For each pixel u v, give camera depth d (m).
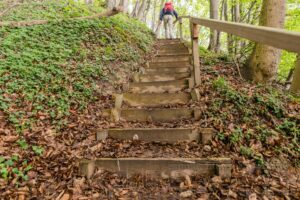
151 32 11.65
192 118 3.67
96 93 4.49
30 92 4.02
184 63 6.39
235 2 10.76
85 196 2.27
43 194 2.31
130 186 2.44
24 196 2.27
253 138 3.01
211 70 5.47
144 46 8.02
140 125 3.62
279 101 3.76
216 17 10.75
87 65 5.18
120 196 2.27
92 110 3.98
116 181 2.52
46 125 3.43
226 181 2.39
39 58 4.92
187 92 4.34
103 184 2.46
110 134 3.29
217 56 6.84
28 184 2.42
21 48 5.15
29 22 4.31
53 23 6.56
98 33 6.87
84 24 6.92
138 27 10.38
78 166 2.67
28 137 3.12
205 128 3.15
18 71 4.37
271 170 2.58
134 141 3.20
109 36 7.04
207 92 4.23
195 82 4.62
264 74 4.84
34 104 3.74
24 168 2.62
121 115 3.89
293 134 3.08
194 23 4.50
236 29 2.17
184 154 2.83
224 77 4.99
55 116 3.63
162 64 6.48
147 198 2.23
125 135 3.26
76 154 2.91
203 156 2.77
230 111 3.53
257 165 2.62
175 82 4.88
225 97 3.84
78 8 8.95
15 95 3.87
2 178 2.43
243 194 2.21
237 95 3.79
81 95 4.24
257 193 2.23
